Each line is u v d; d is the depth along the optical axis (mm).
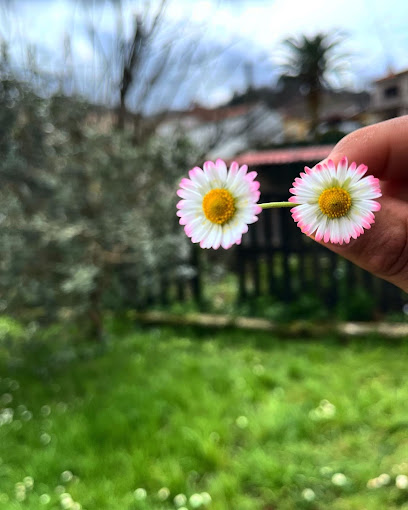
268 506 510
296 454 578
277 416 649
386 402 688
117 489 524
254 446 597
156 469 545
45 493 526
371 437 617
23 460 591
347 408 675
